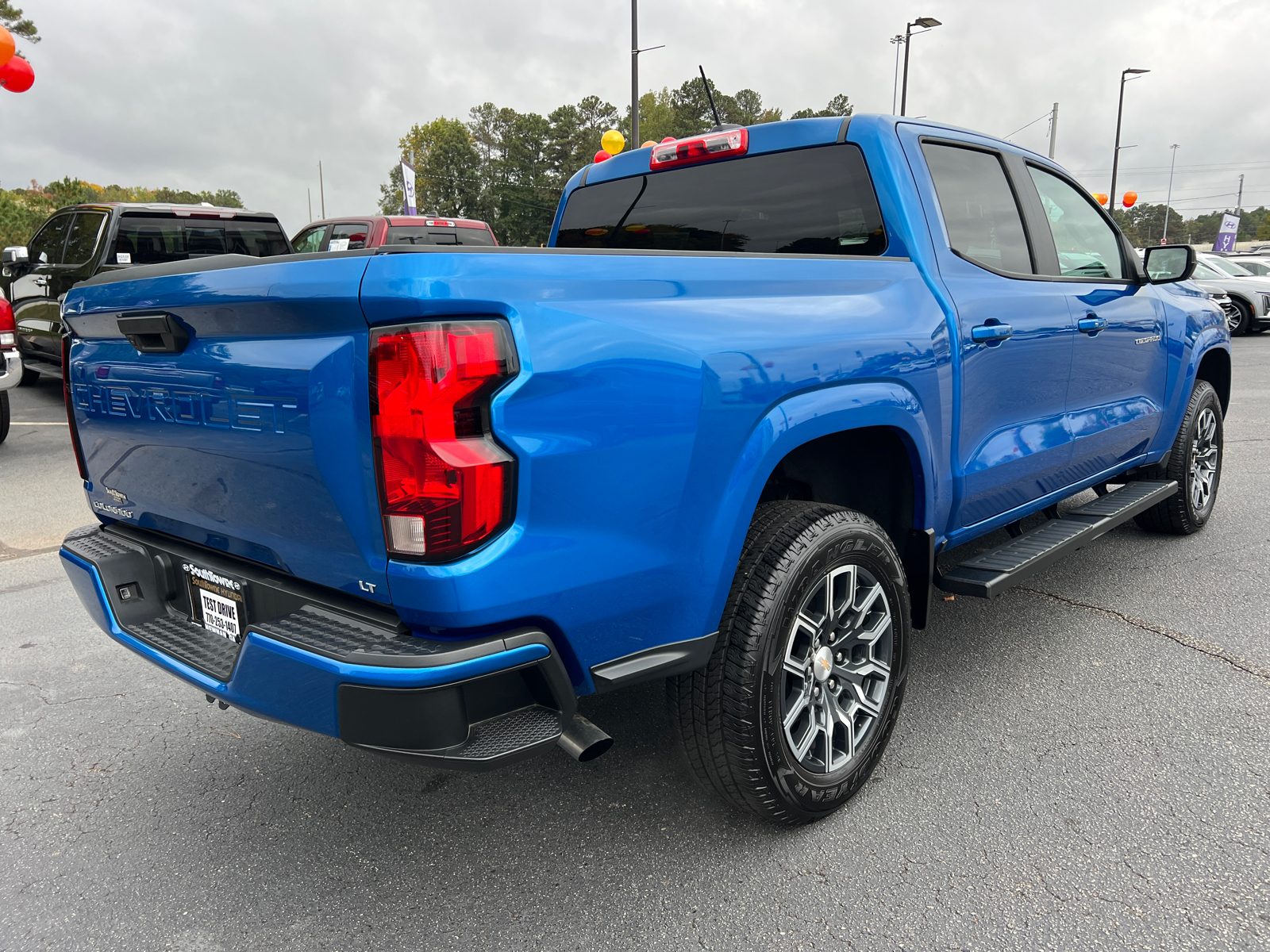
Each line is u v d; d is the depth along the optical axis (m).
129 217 8.80
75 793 2.58
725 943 1.91
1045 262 3.35
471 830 2.37
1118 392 3.78
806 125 2.96
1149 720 2.84
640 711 3.03
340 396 1.63
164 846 2.33
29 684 3.30
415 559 1.60
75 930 2.01
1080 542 3.26
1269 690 3.03
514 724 1.70
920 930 1.93
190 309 1.88
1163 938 1.88
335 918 2.04
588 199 3.73
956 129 3.10
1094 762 2.60
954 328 2.66
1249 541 4.68
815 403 2.14
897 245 2.73
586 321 1.71
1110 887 2.05
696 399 1.88
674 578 1.90
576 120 87.94
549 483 1.65
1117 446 3.82
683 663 1.96
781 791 2.14
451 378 1.53
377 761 2.75
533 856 2.24
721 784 2.15
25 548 4.94
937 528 2.77
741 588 2.07
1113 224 3.89
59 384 11.46
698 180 3.29
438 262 1.54
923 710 2.96
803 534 2.13
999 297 2.93
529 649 1.66
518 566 1.63
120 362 2.20
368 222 11.49
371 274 1.55
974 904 2.01
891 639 2.42
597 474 1.72
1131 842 2.21
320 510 1.74
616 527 1.77
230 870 2.22
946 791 2.47
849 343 2.25
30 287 10.15
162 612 2.36
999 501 3.08
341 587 1.78
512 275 1.63
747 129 3.09
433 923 2.01
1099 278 3.68
